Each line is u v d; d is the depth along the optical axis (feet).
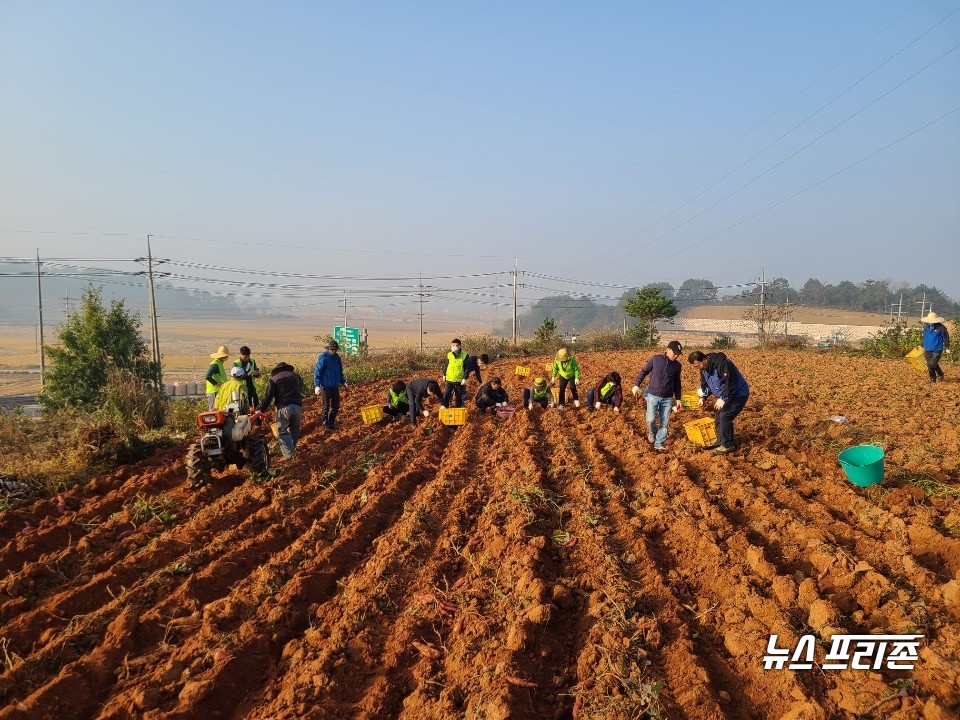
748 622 16.30
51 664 16.10
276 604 18.69
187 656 16.20
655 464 29.96
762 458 30.19
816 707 12.87
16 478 30.09
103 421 40.24
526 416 44.91
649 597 17.95
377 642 16.71
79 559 22.50
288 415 33.96
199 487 29.71
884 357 89.97
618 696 13.57
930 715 12.39
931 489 24.67
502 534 22.84
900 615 15.97
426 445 37.50
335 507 26.48
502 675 14.38
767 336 144.25
